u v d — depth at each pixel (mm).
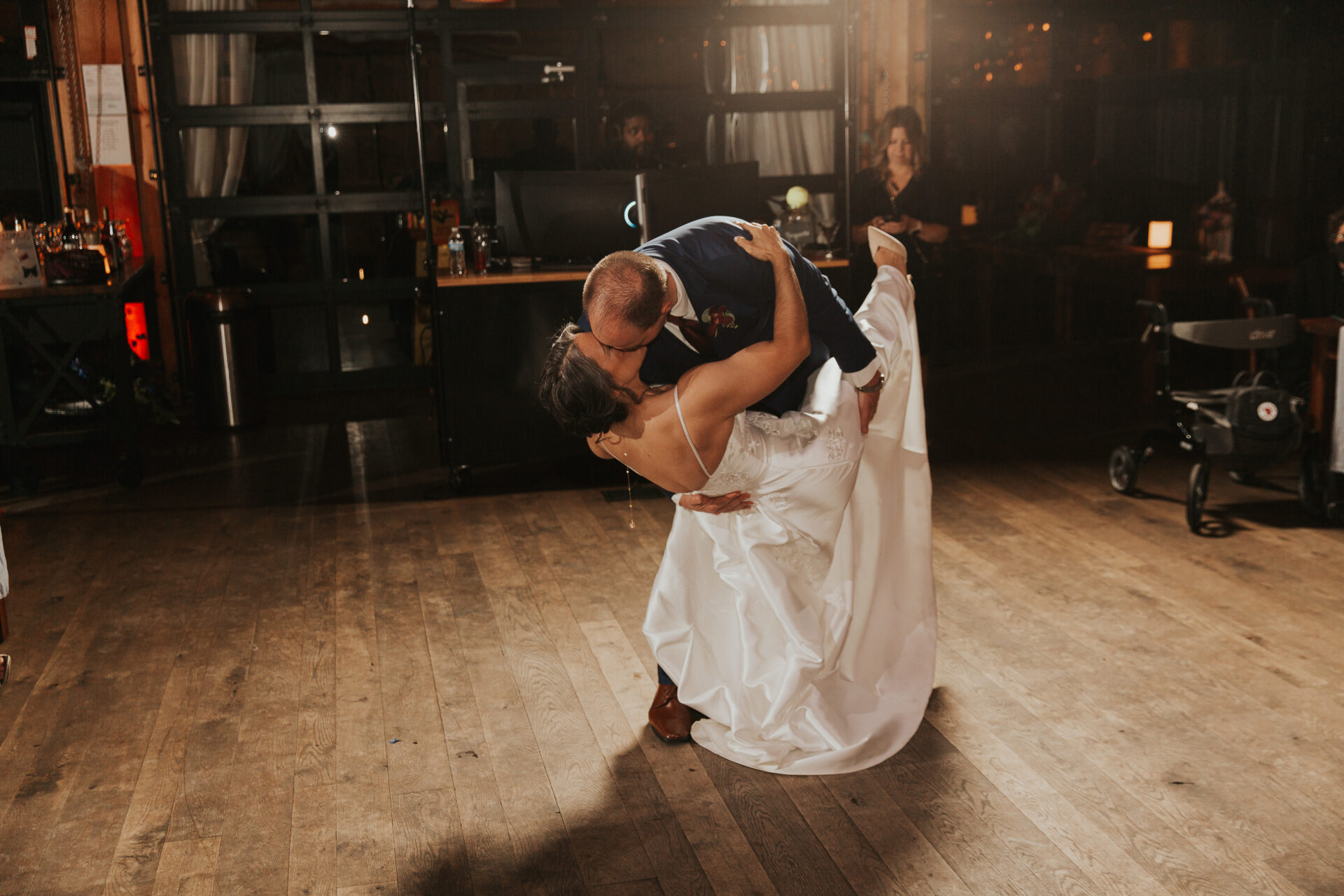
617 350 2361
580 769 2846
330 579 4191
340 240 7312
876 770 2805
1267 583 3895
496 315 5062
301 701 3230
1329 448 4707
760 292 2441
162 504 5152
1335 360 4645
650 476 2596
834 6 7043
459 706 3186
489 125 7098
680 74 7113
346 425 6605
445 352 5051
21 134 6738
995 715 3047
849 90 5500
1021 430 6098
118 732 3062
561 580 4141
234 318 6414
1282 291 7059
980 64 8141
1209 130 8039
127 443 5406
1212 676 3227
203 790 2773
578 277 5055
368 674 3396
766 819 2615
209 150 6992
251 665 3471
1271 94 7609
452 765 2873
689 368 2541
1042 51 8148
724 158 7234
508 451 5234
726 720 2934
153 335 7102
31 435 5305
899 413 3006
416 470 5652
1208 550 4230
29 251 5293
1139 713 3033
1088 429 6074
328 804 2703
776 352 2395
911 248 6184
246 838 2570
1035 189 7859
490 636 3652
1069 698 3129
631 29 6969
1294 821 2533
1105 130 8320
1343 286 5172
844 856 2467
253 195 7125
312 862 2477
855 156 6551
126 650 3588
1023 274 8570
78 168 6793
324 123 7020
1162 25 8266
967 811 2615
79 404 6184
